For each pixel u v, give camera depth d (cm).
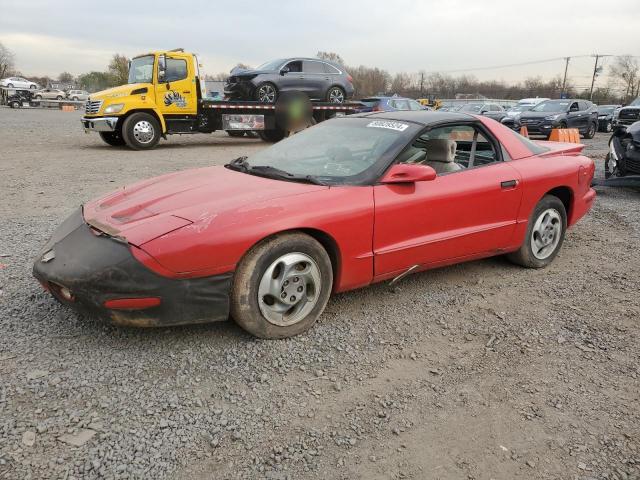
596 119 2297
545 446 246
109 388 273
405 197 368
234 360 306
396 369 307
